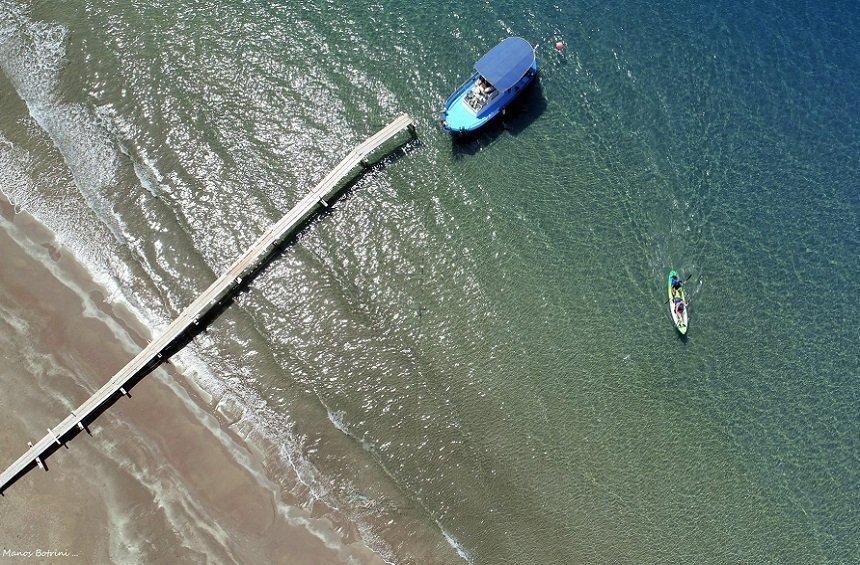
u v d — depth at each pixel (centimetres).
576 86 4550
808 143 4447
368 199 4194
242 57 4541
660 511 3638
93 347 3747
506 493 3597
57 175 4184
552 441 3722
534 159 4356
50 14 4641
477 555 3484
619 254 4153
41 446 3481
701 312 4062
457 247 4109
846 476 3772
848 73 4619
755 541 3634
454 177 4288
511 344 3909
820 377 3947
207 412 3647
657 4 4750
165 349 3775
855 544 3662
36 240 4000
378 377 3775
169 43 4562
